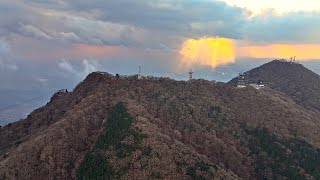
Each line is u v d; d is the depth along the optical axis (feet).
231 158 568.82
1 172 499.92
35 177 492.13
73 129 546.67
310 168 576.61
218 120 640.58
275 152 595.47
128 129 515.50
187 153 508.12
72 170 489.67
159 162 473.26
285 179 553.23
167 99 649.61
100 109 583.58
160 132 535.60
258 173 567.18
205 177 469.98
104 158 475.31
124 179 449.06
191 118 617.62
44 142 530.68
